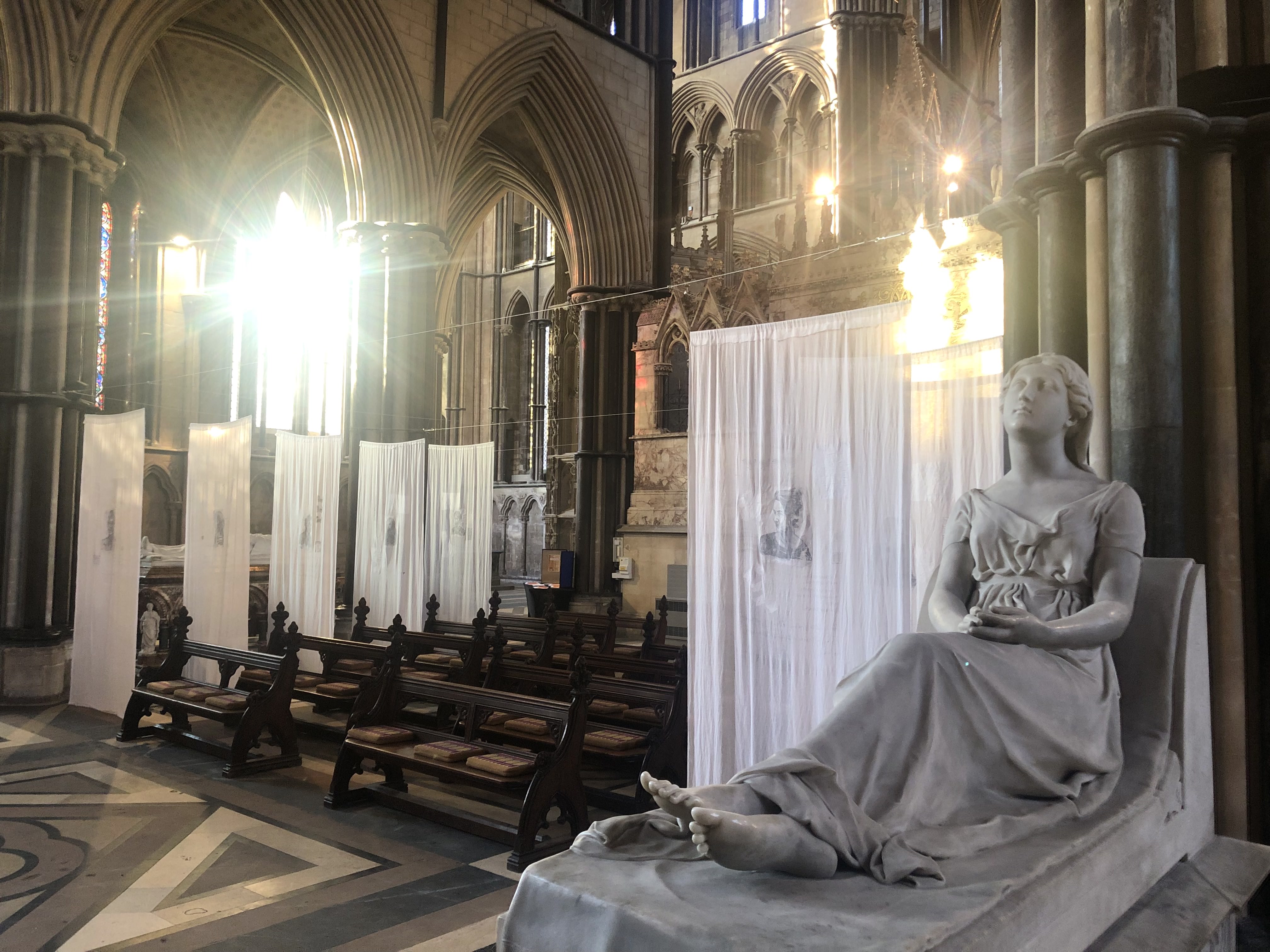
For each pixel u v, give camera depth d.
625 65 19.28
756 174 29.12
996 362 5.86
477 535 14.59
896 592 5.06
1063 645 2.71
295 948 4.05
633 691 6.61
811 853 2.02
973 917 1.89
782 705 5.38
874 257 13.25
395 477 13.73
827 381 5.37
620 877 2.07
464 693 6.16
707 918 1.83
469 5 16.14
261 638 13.61
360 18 14.35
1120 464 3.93
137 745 8.18
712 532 5.70
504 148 20.70
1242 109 4.07
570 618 11.08
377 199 14.98
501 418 34.09
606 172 18.94
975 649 2.63
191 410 22.53
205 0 12.75
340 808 6.22
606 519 18.72
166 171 21.14
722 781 5.54
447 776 5.64
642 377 16.41
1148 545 3.80
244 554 11.11
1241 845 3.45
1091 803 2.69
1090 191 4.30
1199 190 4.07
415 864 5.16
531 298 33.75
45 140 10.78
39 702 10.20
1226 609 3.93
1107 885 2.52
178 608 14.29
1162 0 3.97
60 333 10.89
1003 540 3.18
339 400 25.92
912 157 20.03
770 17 29.25
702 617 5.69
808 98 28.08
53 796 6.50
